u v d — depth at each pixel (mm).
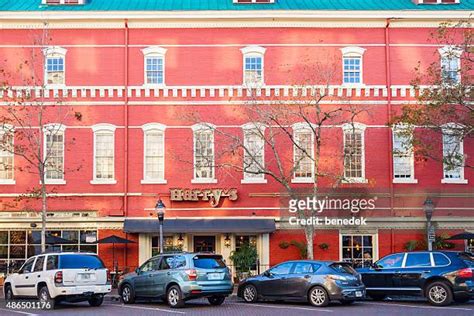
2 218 36875
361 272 26609
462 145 37469
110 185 37219
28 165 37250
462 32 37969
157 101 37688
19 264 36812
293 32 38125
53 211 37031
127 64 37844
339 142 37469
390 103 37844
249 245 36812
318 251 37125
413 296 28156
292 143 36938
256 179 37250
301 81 37094
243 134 37344
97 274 24875
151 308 24469
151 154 37531
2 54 37656
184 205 37188
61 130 37375
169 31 38156
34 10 38062
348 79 38031
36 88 36938
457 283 24641
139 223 36688
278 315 21609
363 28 38250
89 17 37562
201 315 21891
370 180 34812
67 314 22359
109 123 37500
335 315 21469
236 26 38031
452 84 33000
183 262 24828
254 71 37938
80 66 37812
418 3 39156
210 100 37688
